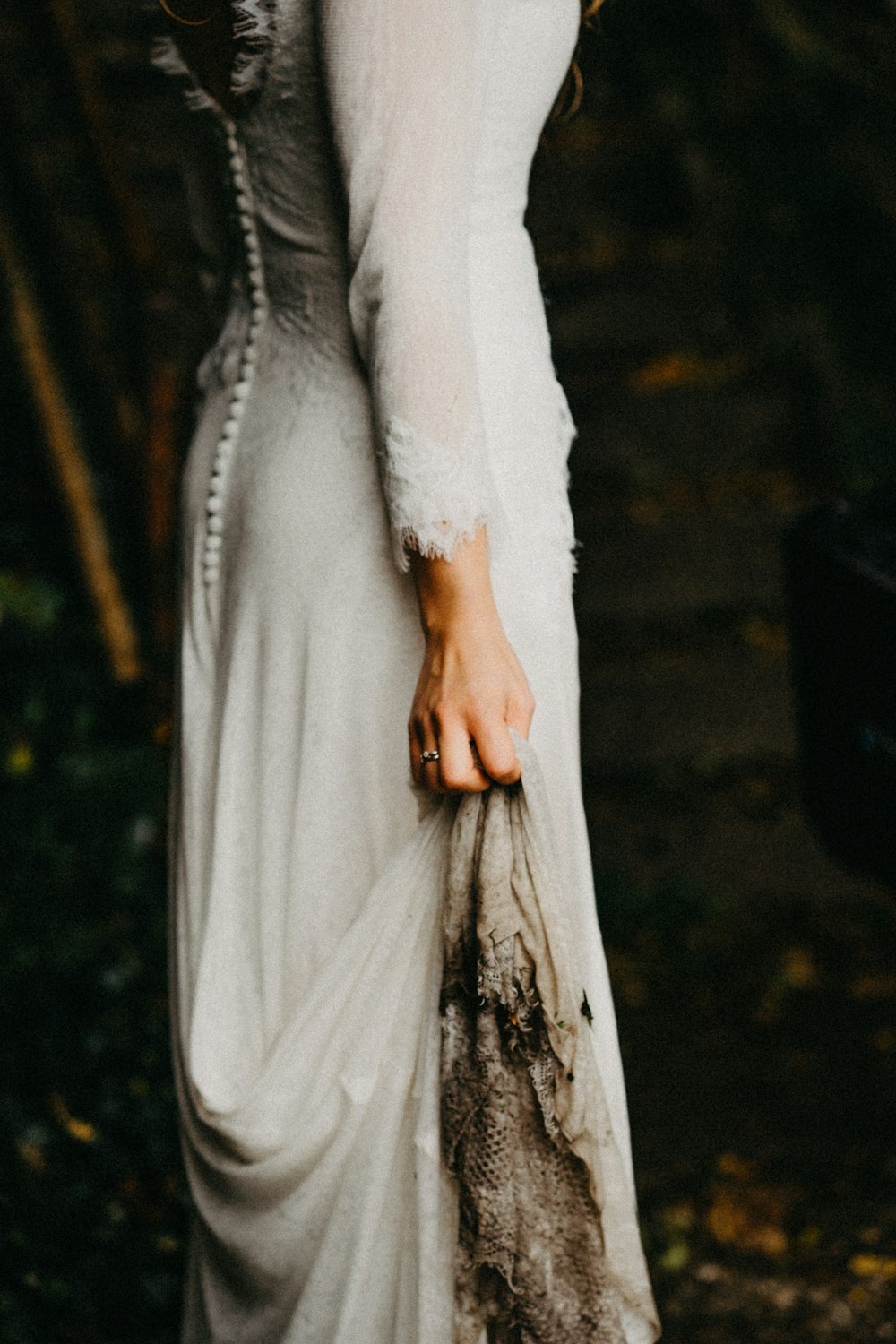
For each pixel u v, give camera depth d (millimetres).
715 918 4250
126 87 6738
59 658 4371
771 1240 3248
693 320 6277
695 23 7398
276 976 1934
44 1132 2988
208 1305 2045
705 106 7043
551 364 1928
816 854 4449
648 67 7262
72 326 4938
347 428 1850
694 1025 3916
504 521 1777
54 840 3732
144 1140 3102
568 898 1899
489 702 1689
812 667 3094
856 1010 3936
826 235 6406
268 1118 1838
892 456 5688
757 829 4547
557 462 1896
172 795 2127
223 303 2180
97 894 3674
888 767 2896
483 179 1851
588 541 5449
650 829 4574
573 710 1889
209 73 1864
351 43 1652
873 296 6141
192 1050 1912
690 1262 3195
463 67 1669
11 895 3537
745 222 6547
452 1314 1800
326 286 1846
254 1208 1904
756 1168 3451
